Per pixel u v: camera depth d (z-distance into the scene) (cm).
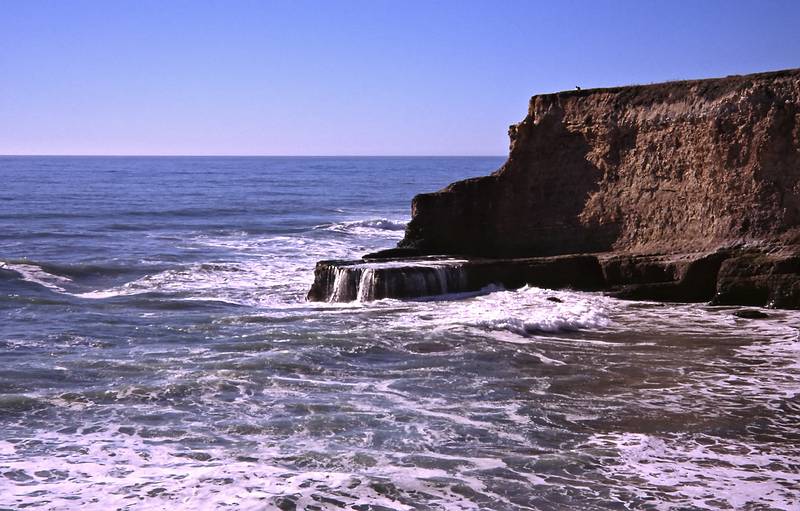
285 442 1233
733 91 2559
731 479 1112
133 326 2033
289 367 1634
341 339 1853
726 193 2527
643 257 2492
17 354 1741
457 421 1330
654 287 2377
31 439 1242
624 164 2802
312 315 2150
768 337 1922
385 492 1064
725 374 1616
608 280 2503
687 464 1162
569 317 2070
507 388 1518
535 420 1341
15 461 1157
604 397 1467
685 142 2656
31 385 1507
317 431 1280
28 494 1050
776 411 1391
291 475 1109
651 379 1582
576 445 1231
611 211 2786
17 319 2120
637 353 1780
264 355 1709
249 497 1045
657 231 2677
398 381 1557
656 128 2733
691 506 1030
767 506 1029
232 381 1531
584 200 2866
